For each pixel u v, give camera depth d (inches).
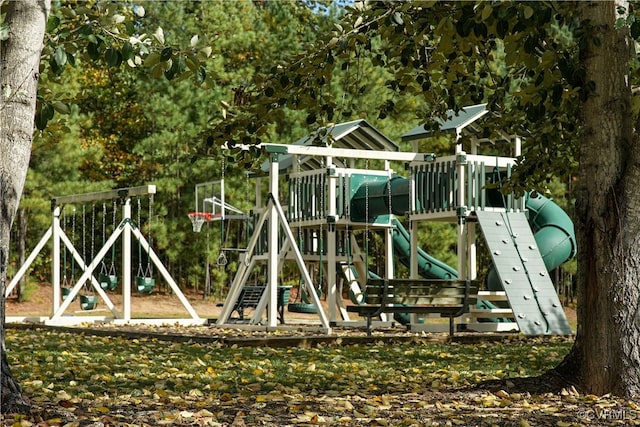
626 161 328.8
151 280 823.1
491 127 450.0
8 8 278.8
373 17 364.8
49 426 241.4
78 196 845.8
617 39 333.1
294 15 1515.7
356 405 295.7
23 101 273.7
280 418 265.9
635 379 320.8
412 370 396.5
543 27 322.3
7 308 1232.2
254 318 744.3
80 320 814.5
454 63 406.3
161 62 311.1
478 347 538.0
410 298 595.5
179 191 1375.5
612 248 324.8
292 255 818.8
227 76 1342.3
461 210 730.2
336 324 780.6
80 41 339.6
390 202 745.0
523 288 695.1
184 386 335.0
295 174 822.5
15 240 1327.5
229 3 1467.8
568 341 595.2
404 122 1384.1
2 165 268.7
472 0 318.7
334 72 1275.8
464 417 273.1
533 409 293.1
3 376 261.4
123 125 1604.3
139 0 1318.9
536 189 468.1
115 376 359.9
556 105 339.0
